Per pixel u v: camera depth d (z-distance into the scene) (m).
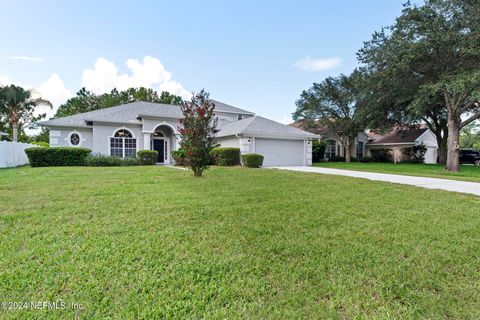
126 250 3.23
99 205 5.39
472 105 18.88
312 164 22.81
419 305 2.30
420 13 15.26
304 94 29.12
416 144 28.39
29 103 29.41
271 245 3.50
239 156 18.72
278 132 19.72
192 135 10.43
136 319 2.05
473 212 5.38
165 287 2.48
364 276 2.76
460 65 15.57
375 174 13.54
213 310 2.18
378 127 25.33
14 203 5.48
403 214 5.15
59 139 17.94
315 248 3.43
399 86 18.72
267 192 7.20
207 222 4.41
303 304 2.30
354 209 5.46
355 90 25.38
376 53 18.59
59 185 7.83
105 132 18.64
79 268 2.77
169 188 7.61
